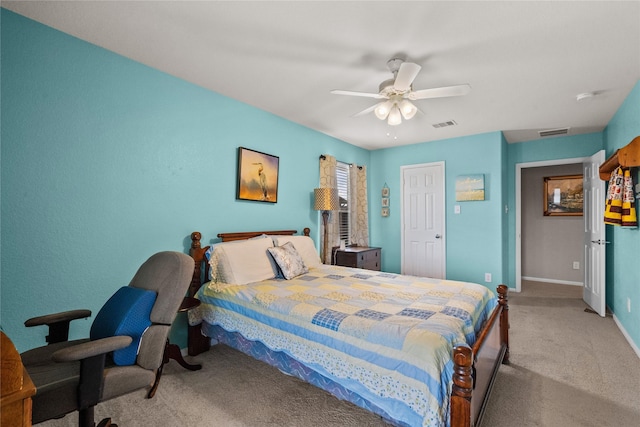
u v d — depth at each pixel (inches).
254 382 86.6
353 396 62.1
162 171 98.6
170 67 95.9
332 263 164.6
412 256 192.5
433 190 185.0
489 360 73.7
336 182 171.3
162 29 76.4
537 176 226.2
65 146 78.0
